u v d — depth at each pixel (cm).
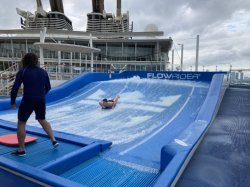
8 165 330
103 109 959
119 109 941
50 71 1778
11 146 459
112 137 615
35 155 424
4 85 1360
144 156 479
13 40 3941
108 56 4016
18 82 384
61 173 384
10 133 566
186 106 925
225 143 434
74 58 3791
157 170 410
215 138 464
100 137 615
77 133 655
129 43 3947
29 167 326
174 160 326
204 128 512
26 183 309
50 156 422
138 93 1194
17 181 319
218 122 605
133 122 764
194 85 1246
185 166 327
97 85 1439
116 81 1480
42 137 530
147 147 536
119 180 371
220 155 373
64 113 927
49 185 286
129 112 890
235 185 277
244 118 652
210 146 415
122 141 578
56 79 1636
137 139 595
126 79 1558
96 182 363
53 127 719
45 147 467
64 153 439
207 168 323
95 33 3884
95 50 1955
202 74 1388
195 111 857
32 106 402
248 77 1552
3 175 335
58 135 533
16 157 409
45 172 312
